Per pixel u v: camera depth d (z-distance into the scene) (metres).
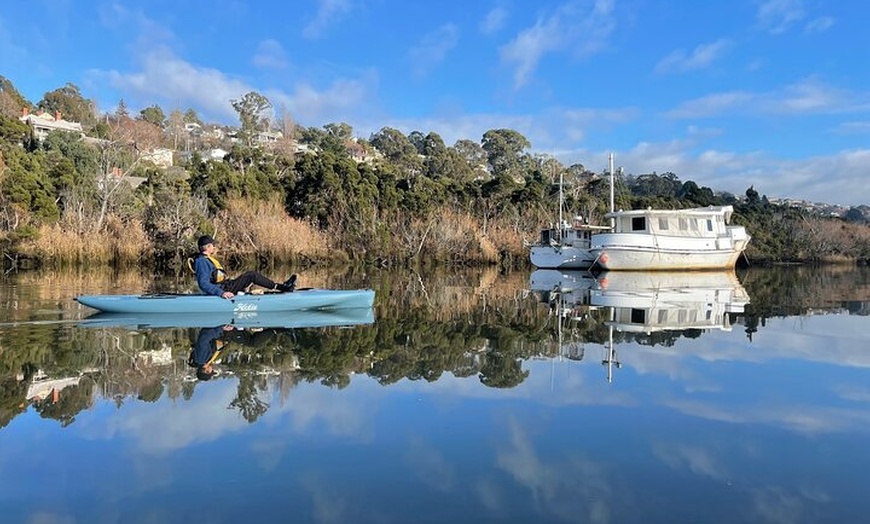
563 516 3.37
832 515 3.42
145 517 3.33
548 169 68.44
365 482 3.80
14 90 74.69
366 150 79.31
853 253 46.38
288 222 30.28
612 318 11.67
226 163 36.47
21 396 5.55
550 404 5.52
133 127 53.12
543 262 31.31
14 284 16.66
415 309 12.90
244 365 6.92
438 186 40.81
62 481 3.78
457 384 6.22
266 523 3.26
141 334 8.84
